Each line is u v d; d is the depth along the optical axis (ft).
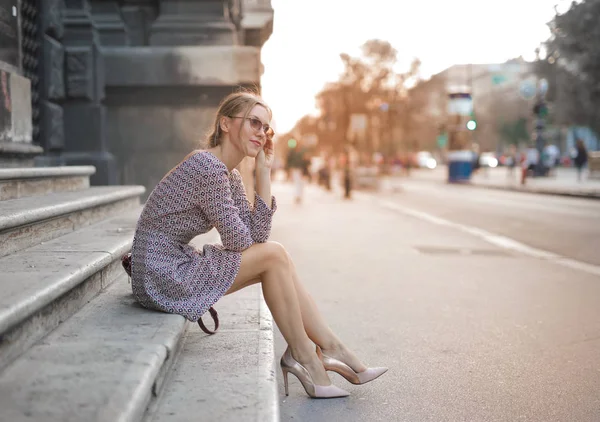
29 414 6.24
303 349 10.93
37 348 8.39
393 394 11.42
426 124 284.82
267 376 9.16
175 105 33.40
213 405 8.04
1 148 19.11
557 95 135.64
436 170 244.83
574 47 119.65
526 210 55.57
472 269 25.11
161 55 32.48
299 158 70.74
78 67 30.86
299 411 10.57
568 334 15.51
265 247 10.62
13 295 8.20
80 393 6.82
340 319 16.98
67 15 31.37
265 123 10.94
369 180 103.71
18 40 21.62
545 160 118.83
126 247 13.67
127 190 21.61
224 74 32.65
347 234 37.11
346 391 11.28
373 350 14.19
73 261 11.01
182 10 33.27
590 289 21.24
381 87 214.28
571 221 45.70
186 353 10.28
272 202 11.21
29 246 12.92
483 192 87.20
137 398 6.81
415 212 53.93
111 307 10.73
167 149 33.37
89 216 17.47
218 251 10.62
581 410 10.67
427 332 15.70
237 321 12.46
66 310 10.01
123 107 33.17
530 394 11.43
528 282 22.47
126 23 33.83
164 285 10.27
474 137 255.91
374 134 220.23
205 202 10.23
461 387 11.80
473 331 15.80
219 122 11.04
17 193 16.70
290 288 10.65
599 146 156.25
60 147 30.63
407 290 20.89
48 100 29.25
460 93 115.75
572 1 120.16
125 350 8.34
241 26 40.65
